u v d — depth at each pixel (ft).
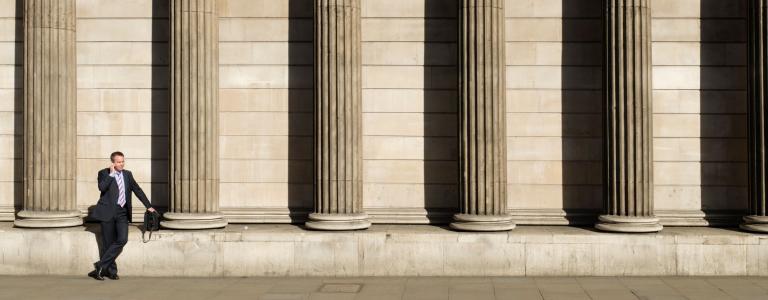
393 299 45.16
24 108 55.31
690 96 57.16
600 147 57.26
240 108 57.88
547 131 57.36
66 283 50.34
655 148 57.21
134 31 57.93
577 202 57.41
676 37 57.21
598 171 57.21
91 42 57.88
